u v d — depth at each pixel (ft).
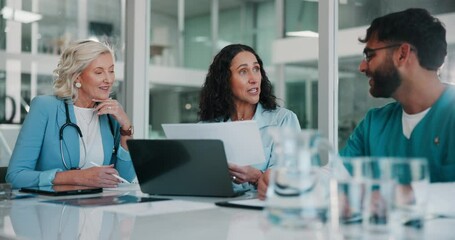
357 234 2.53
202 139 4.41
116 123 7.07
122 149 6.82
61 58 7.03
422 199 2.60
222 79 6.84
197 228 3.08
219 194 4.61
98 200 4.53
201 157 4.48
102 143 6.80
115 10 11.07
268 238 2.62
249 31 18.22
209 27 18.45
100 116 6.95
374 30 4.55
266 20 17.90
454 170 4.11
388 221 2.55
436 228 2.88
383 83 4.50
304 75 13.15
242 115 6.88
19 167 6.19
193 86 17.66
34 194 5.11
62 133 6.49
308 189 2.56
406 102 4.45
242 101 6.86
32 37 10.03
